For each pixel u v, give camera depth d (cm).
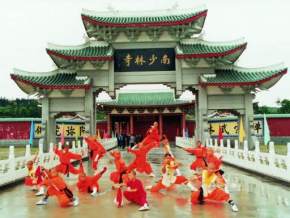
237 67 4172
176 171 1794
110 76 4128
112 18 4228
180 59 4062
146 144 2161
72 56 3962
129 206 1329
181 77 4097
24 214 1205
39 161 2362
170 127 7738
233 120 6069
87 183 1627
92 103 4122
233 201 1289
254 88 4019
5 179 1836
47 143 4034
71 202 1364
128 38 4178
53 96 4084
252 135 4028
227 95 4081
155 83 4188
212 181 1341
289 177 1784
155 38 4156
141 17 4247
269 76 3859
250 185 1809
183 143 5500
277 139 5450
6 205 1366
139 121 7762
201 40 4194
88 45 4200
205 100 4066
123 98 7431
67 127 6262
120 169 1673
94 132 4269
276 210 1230
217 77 4028
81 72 4138
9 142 5631
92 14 4234
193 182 1700
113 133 7600
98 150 2281
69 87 3938
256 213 1185
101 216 1166
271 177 2044
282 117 5466
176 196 1525
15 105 11331
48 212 1235
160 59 4184
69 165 1919
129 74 4184
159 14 4262
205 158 1955
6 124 5669
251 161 2411
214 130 6312
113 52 4159
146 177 2145
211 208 1273
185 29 4147
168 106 7344
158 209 1265
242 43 4072
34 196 1570
